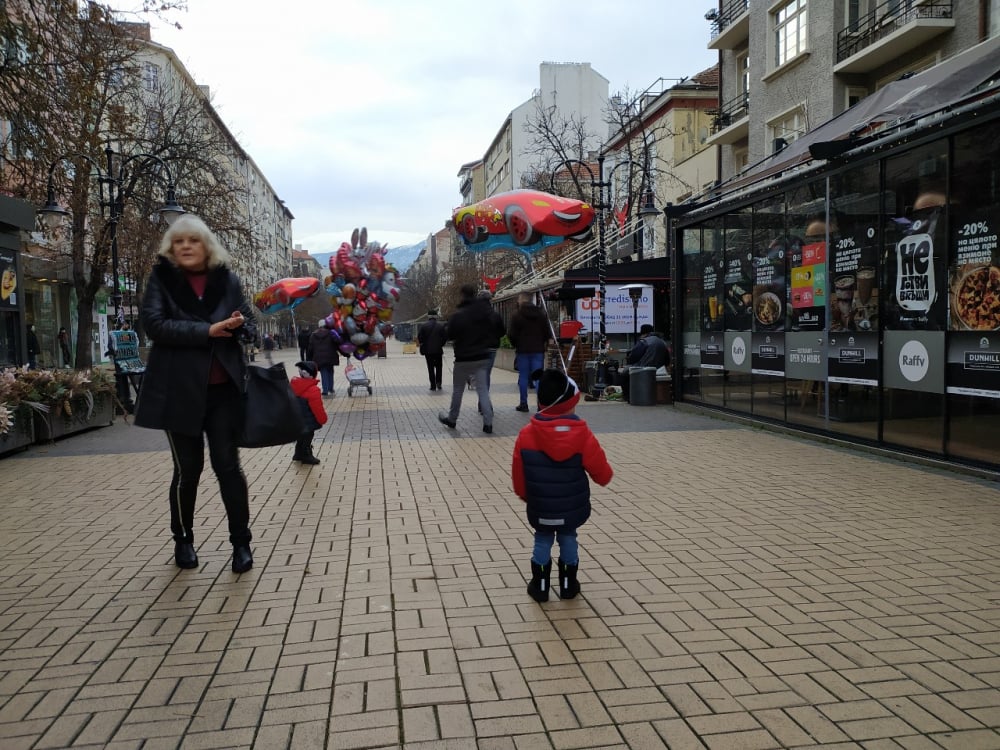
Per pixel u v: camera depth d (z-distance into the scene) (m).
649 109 32.41
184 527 4.49
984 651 3.24
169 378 4.12
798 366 9.55
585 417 11.84
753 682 2.98
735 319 11.19
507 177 65.81
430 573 4.37
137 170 19.89
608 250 23.52
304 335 18.30
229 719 2.74
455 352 10.38
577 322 15.63
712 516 5.57
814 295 9.15
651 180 24.23
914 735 2.59
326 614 3.75
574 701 2.85
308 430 7.85
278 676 3.08
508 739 2.60
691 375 12.86
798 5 18.91
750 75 21.17
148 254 21.58
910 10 15.42
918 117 7.02
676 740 2.57
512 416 12.08
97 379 11.79
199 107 23.53
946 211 7.00
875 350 8.06
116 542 5.10
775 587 4.06
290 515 5.77
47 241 21.27
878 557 4.55
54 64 11.53
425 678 3.04
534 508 3.79
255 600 3.95
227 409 4.29
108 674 3.12
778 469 7.34
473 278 41.94
